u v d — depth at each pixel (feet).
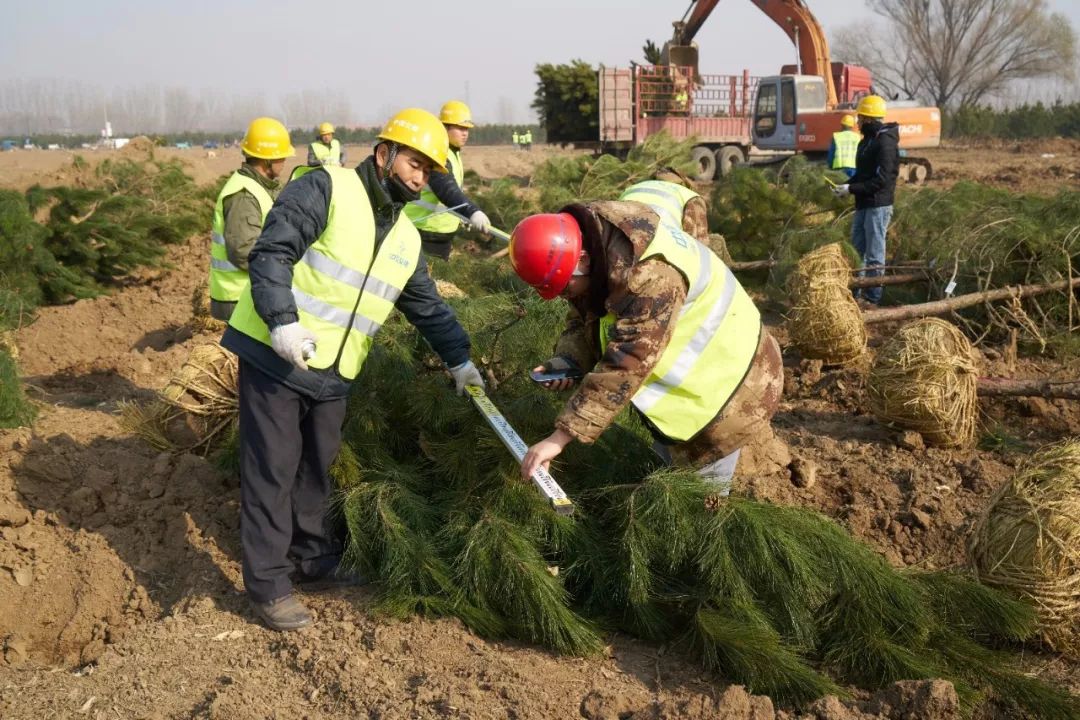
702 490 12.38
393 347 15.62
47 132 448.24
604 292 10.98
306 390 12.29
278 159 18.06
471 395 13.66
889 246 32.35
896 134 28.43
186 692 11.37
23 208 31.71
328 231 12.09
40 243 32.04
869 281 27.43
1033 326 23.48
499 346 16.24
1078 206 25.61
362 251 12.21
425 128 12.20
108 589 14.17
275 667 11.82
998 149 142.00
